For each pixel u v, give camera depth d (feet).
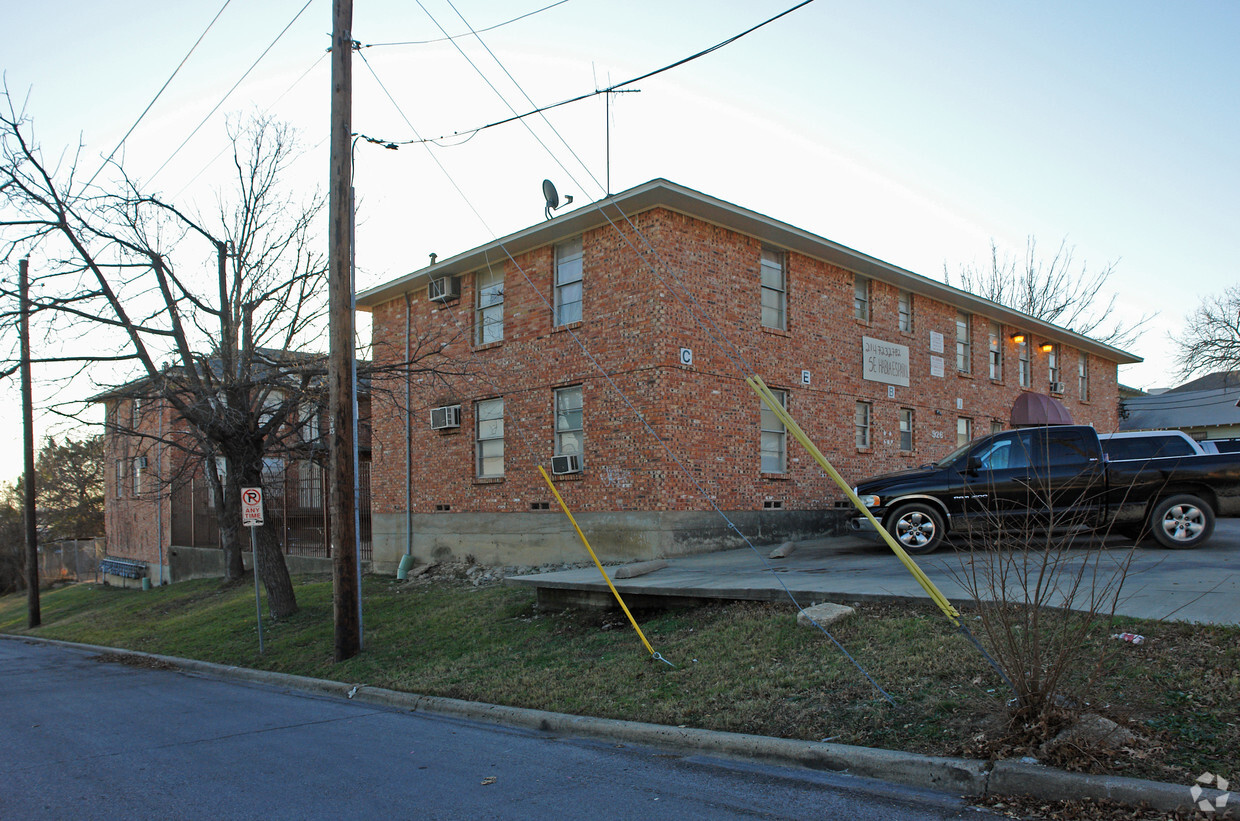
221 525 68.54
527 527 55.77
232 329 50.08
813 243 55.98
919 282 65.82
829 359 59.16
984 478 39.29
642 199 47.80
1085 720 16.35
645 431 48.11
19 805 18.47
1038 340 85.71
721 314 51.42
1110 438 40.37
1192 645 19.61
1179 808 13.66
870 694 20.63
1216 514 37.11
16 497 150.61
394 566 66.90
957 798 15.67
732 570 39.34
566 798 17.19
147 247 47.52
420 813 16.60
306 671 36.55
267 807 17.49
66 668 46.39
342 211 37.29
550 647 32.35
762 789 17.03
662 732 21.21
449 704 27.43
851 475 59.98
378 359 69.36
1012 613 21.54
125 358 47.01
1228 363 120.06
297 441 59.00
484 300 60.95
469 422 61.00
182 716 29.14
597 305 51.88
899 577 31.89
